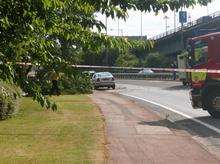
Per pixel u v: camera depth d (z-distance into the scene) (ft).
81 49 19.62
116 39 19.75
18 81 17.78
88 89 126.00
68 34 18.92
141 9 20.53
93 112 68.80
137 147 41.24
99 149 39.70
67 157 36.27
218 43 66.28
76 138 45.06
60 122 56.59
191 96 69.26
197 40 67.46
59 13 18.66
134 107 79.87
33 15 17.25
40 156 36.60
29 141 43.34
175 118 65.46
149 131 50.80
